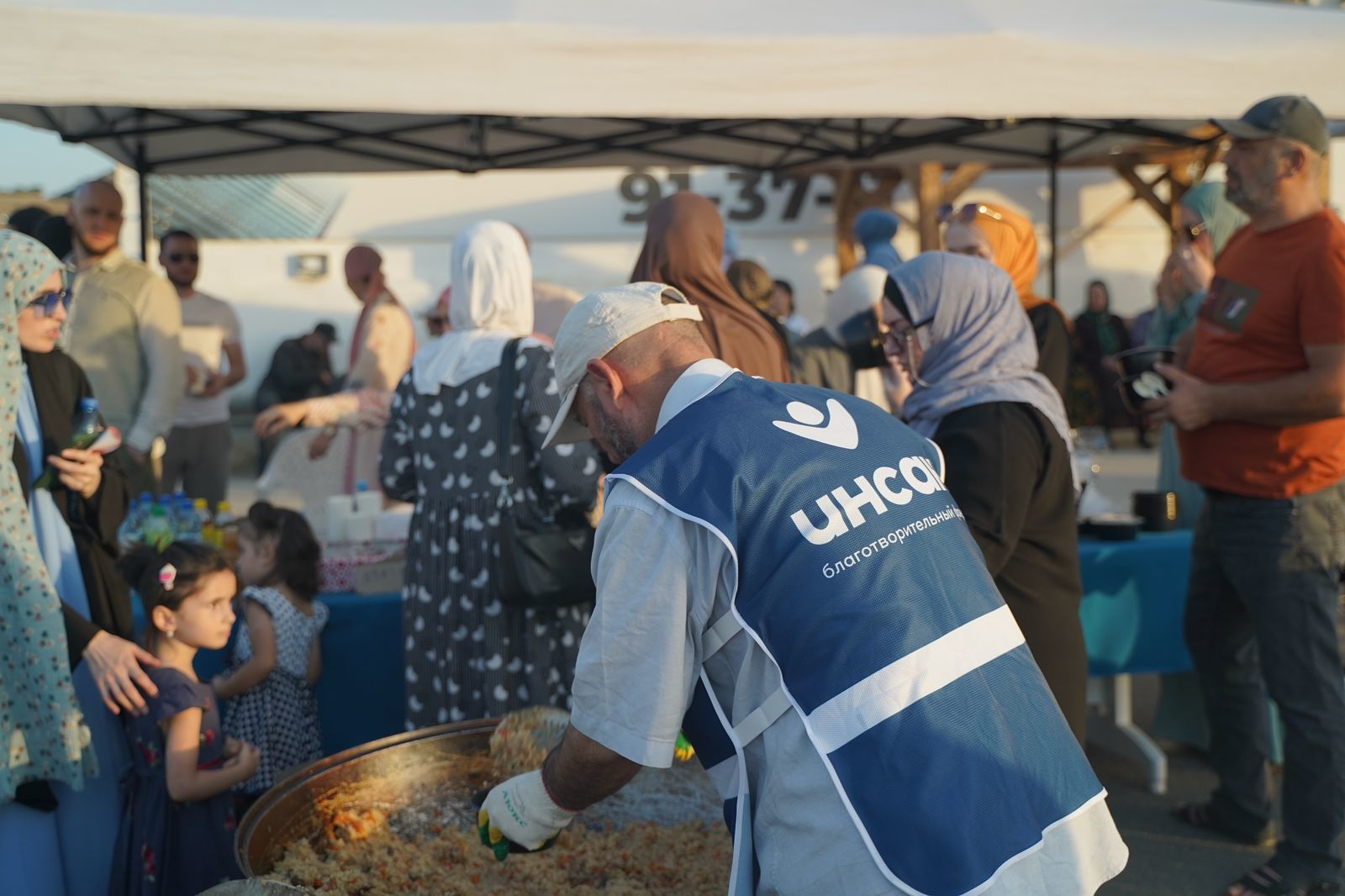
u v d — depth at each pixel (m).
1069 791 1.46
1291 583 2.92
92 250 4.70
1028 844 1.38
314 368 12.07
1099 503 4.02
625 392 1.61
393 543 3.77
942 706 1.40
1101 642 3.70
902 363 2.48
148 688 2.46
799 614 1.41
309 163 6.06
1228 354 3.04
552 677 2.86
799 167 6.41
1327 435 2.87
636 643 1.43
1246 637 3.33
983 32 3.33
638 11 3.28
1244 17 3.71
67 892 2.59
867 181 13.34
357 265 5.00
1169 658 3.76
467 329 2.96
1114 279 14.01
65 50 2.82
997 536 2.23
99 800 2.62
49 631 2.36
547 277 13.12
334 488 4.86
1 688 2.34
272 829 1.89
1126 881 3.22
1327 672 2.91
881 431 1.60
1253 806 3.44
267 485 4.80
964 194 13.80
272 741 2.97
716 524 1.41
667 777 2.24
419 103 3.04
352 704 3.30
